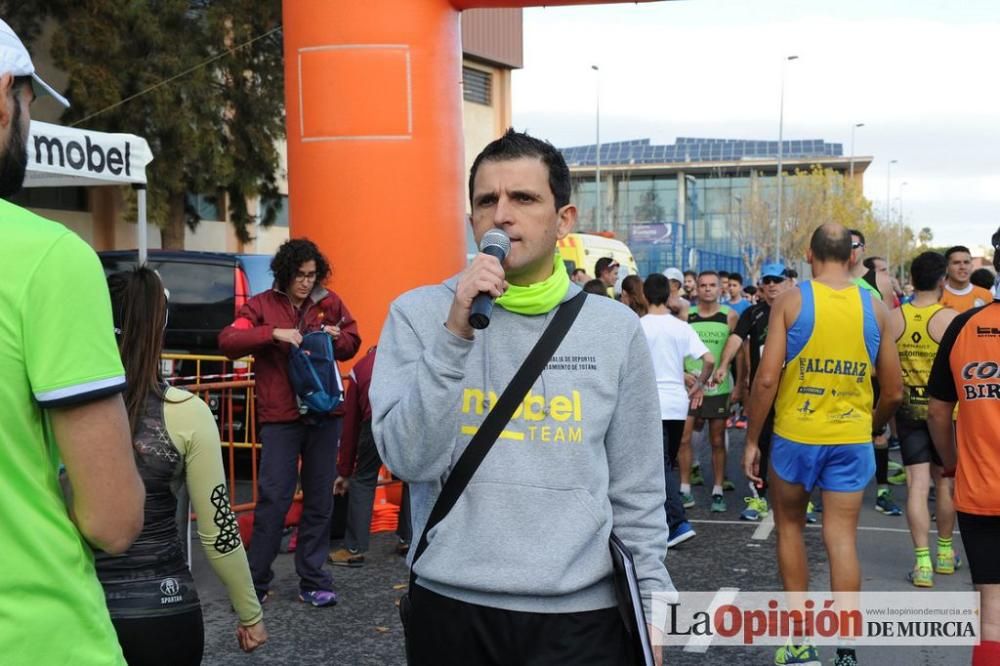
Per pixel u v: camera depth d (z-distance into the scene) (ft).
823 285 15.79
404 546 23.06
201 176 60.90
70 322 5.67
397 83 25.54
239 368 32.24
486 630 7.73
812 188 232.32
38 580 5.63
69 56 55.93
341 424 19.88
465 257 27.55
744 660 16.81
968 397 13.17
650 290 25.70
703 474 35.32
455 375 7.32
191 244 73.67
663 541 8.28
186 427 9.96
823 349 15.65
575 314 7.98
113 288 10.12
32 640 5.57
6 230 5.59
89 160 23.63
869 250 246.68
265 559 19.19
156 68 57.77
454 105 26.91
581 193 287.89
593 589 7.90
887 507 28.84
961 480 13.23
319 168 25.86
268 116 63.82
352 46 25.45
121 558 9.37
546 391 7.79
